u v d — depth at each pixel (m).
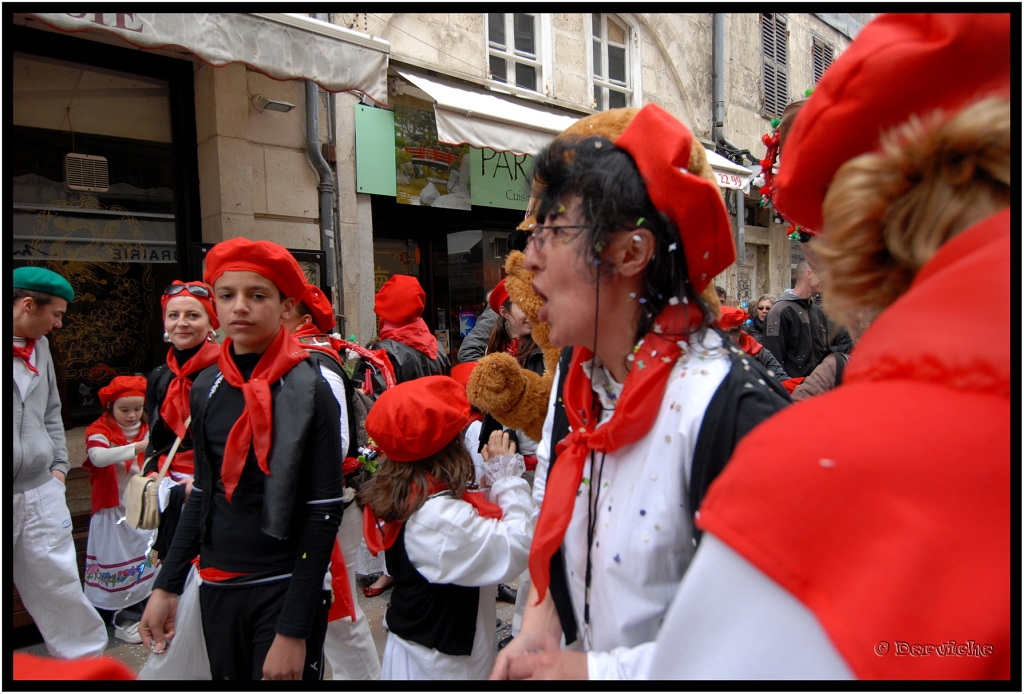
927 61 0.51
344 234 5.12
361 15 5.03
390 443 1.81
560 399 1.29
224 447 1.79
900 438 0.42
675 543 0.89
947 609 0.40
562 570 1.09
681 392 0.91
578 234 0.97
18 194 4.00
